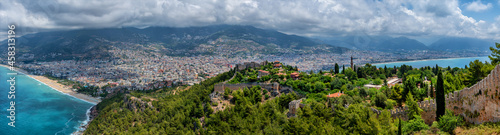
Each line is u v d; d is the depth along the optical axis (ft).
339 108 306.35
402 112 265.13
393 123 246.88
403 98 336.49
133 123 577.43
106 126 590.14
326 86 490.90
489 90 198.49
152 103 652.89
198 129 425.28
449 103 252.01
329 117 304.91
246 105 406.62
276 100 447.42
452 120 221.87
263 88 526.57
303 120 304.30
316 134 261.65
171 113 531.09
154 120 540.11
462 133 210.18
